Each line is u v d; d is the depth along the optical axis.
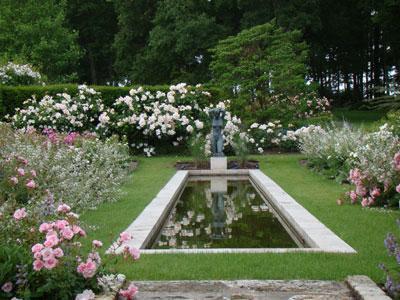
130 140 17.58
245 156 15.00
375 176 8.20
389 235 4.42
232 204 9.92
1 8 31.89
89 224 7.10
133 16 31.72
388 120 11.37
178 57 29.28
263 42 19.48
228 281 4.60
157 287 4.46
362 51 35.62
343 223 7.03
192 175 14.28
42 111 16.64
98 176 9.15
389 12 25.88
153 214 7.70
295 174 12.76
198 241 6.89
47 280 3.81
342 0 30.62
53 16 33.91
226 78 18.78
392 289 4.08
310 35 30.56
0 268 3.81
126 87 18.38
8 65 21.06
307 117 19.19
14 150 8.78
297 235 7.03
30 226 4.51
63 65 32.28
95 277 4.09
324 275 4.74
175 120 17.23
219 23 29.92
